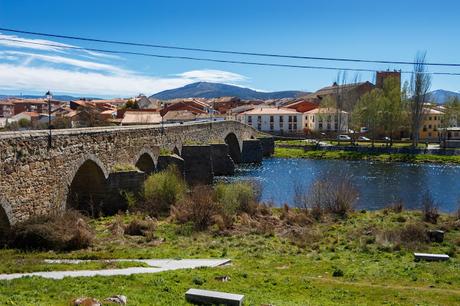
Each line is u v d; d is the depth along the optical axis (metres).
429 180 73.62
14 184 24.73
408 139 135.88
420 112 114.50
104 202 37.22
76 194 35.94
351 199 42.47
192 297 15.17
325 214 40.16
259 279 19.92
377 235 31.64
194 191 41.75
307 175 78.81
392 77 134.75
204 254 26.48
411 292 18.94
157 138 50.38
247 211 39.62
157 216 37.03
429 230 32.16
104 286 16.38
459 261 25.58
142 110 144.50
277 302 15.96
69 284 16.41
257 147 105.88
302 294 18.08
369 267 24.03
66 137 30.44
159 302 14.71
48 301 14.09
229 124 93.62
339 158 109.31
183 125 61.72
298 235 32.47
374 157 107.38
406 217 38.44
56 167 29.16
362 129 147.50
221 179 72.31
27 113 133.00
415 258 26.02
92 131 34.38
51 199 28.62
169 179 40.91
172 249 27.55
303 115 165.62
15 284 16.17
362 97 131.25
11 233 24.84
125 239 29.56
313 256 26.83
